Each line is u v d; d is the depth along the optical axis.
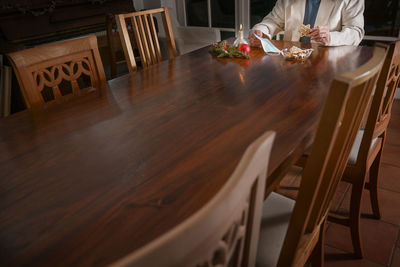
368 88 0.73
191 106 1.16
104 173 0.78
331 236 1.54
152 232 0.59
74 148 0.91
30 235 0.60
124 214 0.64
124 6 3.62
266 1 3.32
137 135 0.96
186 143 0.90
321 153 0.67
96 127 1.03
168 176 0.75
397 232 1.54
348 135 0.76
